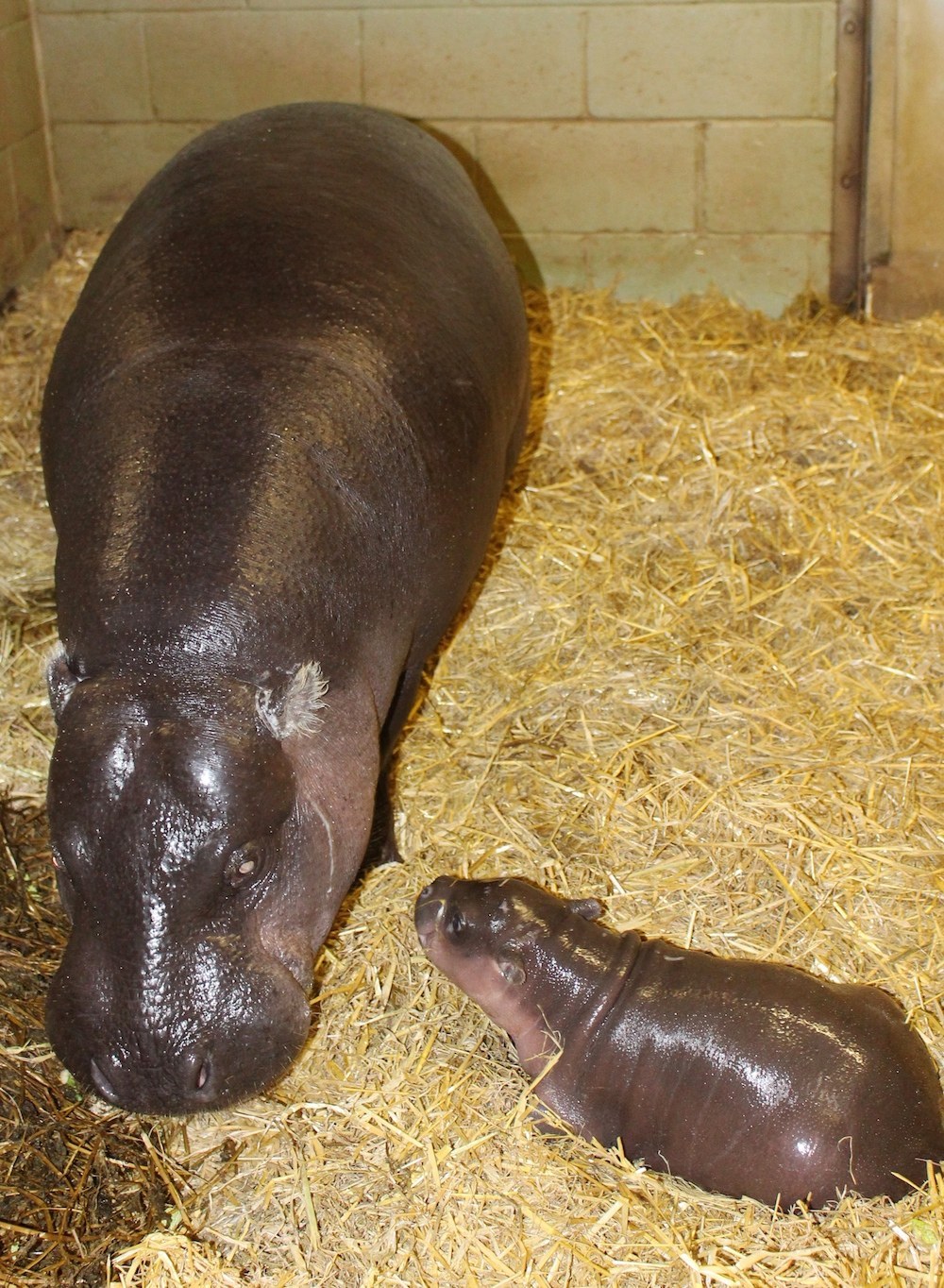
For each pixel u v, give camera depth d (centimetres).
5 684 285
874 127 353
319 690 212
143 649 209
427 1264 215
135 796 196
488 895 240
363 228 254
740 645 286
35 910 254
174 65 367
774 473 313
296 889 214
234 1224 224
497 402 262
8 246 361
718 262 372
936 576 295
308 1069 238
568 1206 222
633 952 236
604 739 273
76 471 233
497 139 366
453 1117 231
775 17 350
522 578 300
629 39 355
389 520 235
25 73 365
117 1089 199
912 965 244
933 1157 217
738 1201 221
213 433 227
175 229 254
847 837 257
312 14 359
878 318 366
